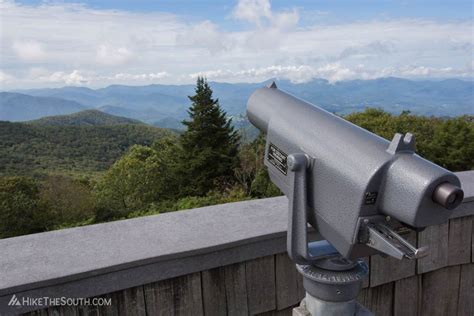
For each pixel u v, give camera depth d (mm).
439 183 582
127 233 1103
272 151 962
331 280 757
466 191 1359
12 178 17125
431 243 1376
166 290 1021
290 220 799
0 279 870
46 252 997
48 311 905
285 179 884
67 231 1127
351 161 688
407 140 647
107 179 18812
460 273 1464
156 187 18344
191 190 16375
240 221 1173
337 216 707
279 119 948
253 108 1111
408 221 604
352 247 686
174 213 1251
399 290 1368
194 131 17078
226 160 16359
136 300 990
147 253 977
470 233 1438
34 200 16547
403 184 609
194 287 1054
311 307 825
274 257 1144
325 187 740
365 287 1300
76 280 902
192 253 1002
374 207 659
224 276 1088
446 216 624
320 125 814
